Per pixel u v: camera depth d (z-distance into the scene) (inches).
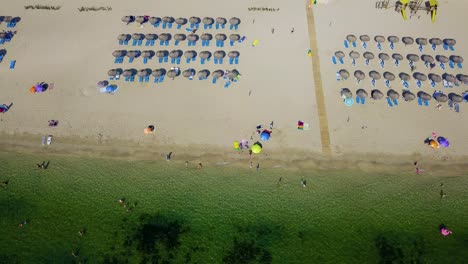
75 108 2108.8
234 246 1612.9
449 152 1940.2
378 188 1803.6
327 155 1929.1
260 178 1839.3
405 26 2556.6
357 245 1617.9
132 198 1760.6
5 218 1685.5
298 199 1760.6
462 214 1717.5
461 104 2137.1
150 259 1572.3
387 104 2132.1
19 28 2513.5
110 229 1660.9
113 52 2369.6
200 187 1802.4
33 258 1569.9
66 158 1907.0
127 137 1991.9
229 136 1999.3
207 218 1696.6
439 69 2287.2
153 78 2246.6
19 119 2050.9
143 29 2517.2
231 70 2293.3
